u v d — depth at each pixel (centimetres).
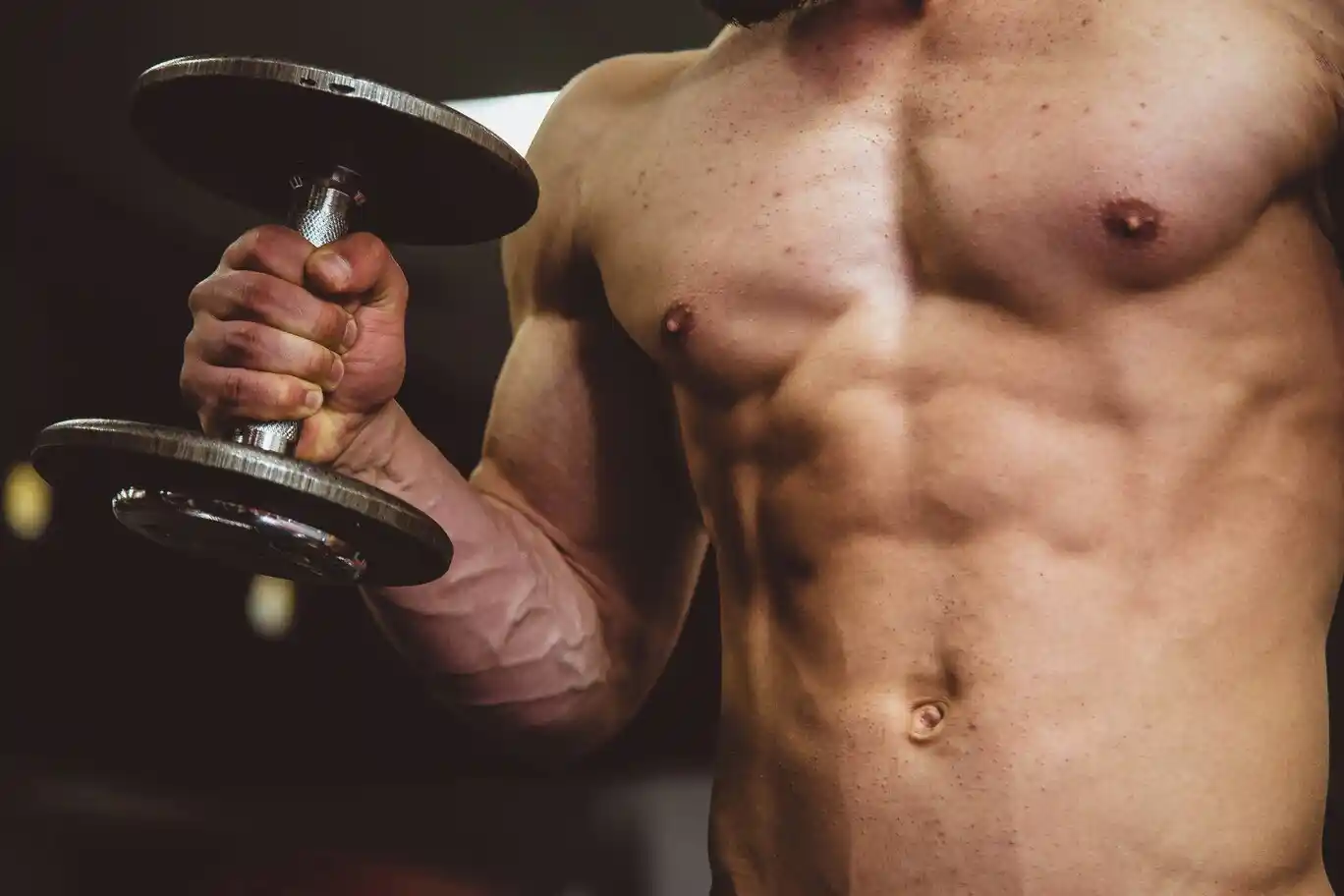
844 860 86
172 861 353
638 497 114
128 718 364
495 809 370
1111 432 84
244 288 84
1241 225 84
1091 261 85
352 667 390
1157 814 81
